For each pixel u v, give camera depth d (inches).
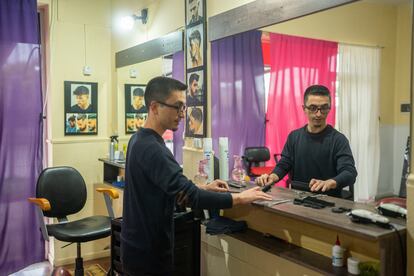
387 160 62.4
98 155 145.3
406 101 59.6
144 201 59.6
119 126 142.3
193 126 101.1
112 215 106.7
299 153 80.7
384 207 58.4
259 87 86.2
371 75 64.6
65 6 135.9
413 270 53.1
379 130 63.6
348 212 61.3
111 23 145.4
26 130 127.3
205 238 87.6
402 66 59.7
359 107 67.9
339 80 71.0
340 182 69.6
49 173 107.8
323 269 60.0
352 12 66.5
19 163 126.6
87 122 142.6
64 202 108.6
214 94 94.7
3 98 123.3
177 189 57.4
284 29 78.6
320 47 73.0
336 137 73.5
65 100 137.6
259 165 86.7
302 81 77.9
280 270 68.9
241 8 83.9
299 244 70.0
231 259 80.3
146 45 122.3
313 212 61.7
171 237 62.2
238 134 90.6
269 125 85.2
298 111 79.9
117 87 142.4
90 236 96.1
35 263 134.6
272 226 75.6
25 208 128.3
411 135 54.7
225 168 90.7
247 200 64.1
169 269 62.2
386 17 61.3
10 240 126.3
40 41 135.8
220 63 93.0
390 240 52.2
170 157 59.5
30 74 127.3
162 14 114.8
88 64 141.6
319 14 70.9
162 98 60.9
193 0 99.0
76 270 100.7
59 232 96.9
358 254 59.9
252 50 86.2
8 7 122.9
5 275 125.8
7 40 123.0
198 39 97.5
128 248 60.8
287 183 82.3
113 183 134.4
